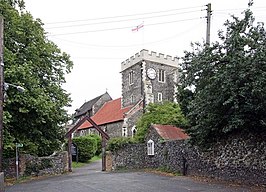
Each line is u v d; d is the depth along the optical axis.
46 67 25.25
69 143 29.05
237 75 13.38
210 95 14.74
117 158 29.33
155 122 29.92
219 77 13.75
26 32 23.50
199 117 16.05
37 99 21.42
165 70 53.34
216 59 14.85
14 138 21.88
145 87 50.22
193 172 19.72
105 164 29.95
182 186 14.95
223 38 15.62
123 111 52.81
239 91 13.43
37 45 24.28
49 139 25.55
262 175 14.39
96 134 52.09
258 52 12.89
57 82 26.61
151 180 17.84
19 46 23.19
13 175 23.94
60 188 15.71
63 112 25.98
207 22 19.47
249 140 15.38
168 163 23.03
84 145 40.34
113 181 17.84
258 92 12.69
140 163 27.58
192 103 16.08
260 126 14.58
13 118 21.77
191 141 18.73
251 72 12.88
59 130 26.14
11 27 22.30
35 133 23.78
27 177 24.00
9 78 19.95
